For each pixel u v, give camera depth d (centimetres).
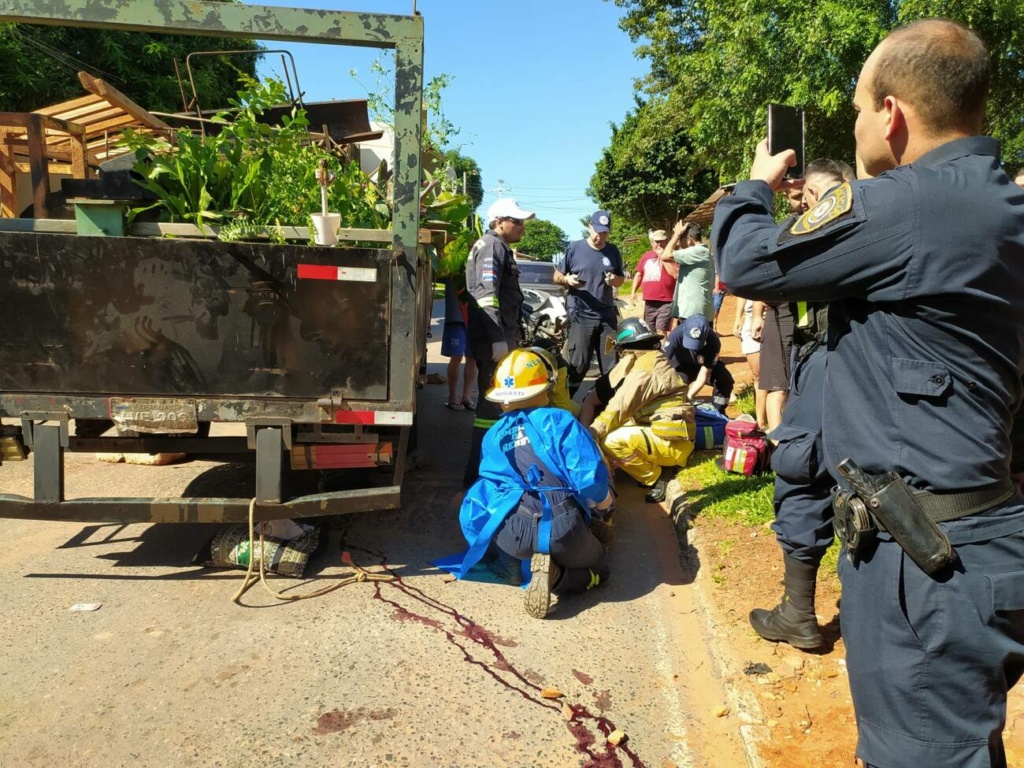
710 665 317
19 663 304
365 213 413
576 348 769
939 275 150
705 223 1798
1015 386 160
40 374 339
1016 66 989
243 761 251
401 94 333
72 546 425
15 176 432
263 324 343
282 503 352
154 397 345
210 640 325
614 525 484
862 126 175
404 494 524
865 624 164
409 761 253
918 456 156
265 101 384
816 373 287
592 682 304
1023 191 158
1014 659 153
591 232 763
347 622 344
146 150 343
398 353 350
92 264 332
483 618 353
